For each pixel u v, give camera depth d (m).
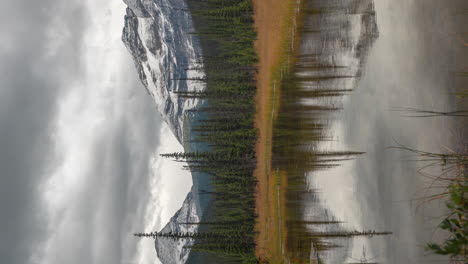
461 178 9.91
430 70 21.69
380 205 28.61
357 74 34.53
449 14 19.89
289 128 48.03
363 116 32.78
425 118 21.98
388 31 28.42
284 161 49.41
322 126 41.69
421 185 22.11
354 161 34.09
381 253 27.62
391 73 27.62
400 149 25.52
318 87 42.44
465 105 18.33
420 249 21.52
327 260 37.69
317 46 43.00
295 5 48.16
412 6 24.25
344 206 35.81
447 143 19.39
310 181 43.84
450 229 6.96
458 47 19.05
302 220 45.00
